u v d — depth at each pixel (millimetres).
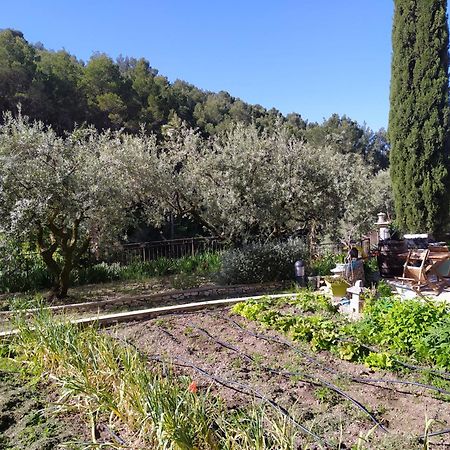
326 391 3941
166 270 12031
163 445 2645
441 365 4383
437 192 12469
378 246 10078
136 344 5398
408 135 12570
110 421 3219
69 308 7996
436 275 8609
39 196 7609
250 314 6414
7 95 23172
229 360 4770
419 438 3123
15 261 9297
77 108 25500
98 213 8773
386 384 4098
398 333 4969
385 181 20594
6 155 8000
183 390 3326
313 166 11922
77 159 8406
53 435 3215
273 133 12586
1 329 6148
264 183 11547
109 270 11430
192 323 6277
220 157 11727
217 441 2848
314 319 5758
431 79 12227
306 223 12500
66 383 3459
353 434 3207
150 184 11398
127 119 26828
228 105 38031
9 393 3951
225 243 12477
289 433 2883
